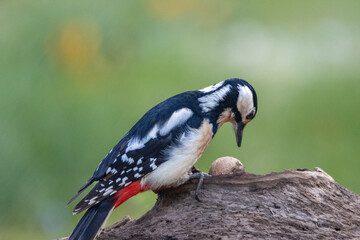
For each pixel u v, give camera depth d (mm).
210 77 14523
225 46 15586
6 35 13648
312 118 14016
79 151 12031
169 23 15172
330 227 6715
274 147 13219
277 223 6684
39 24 13820
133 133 7230
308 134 13750
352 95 14578
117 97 13148
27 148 11906
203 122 7395
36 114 12234
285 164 12984
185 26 15344
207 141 7457
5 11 14078
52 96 12742
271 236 6512
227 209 6848
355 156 13352
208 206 6922
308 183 7031
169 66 14375
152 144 7125
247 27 16469
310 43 16516
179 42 14953
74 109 12406
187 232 6629
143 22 14938
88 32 13922
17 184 11750
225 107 7664
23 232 11570
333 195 7070
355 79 15000
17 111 12234
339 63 15836
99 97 12938
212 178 7070
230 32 16188
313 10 17531
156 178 7102
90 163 12023
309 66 15539
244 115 7879
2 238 11375
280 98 14406
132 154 7070
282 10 17172
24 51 13461
